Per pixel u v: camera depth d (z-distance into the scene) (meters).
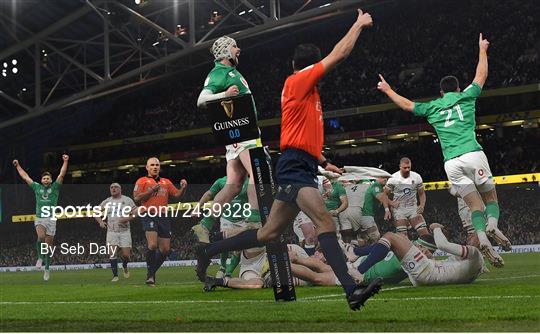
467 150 11.16
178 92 60.50
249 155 8.22
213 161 59.62
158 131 59.22
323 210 6.35
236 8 47.59
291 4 52.06
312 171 6.46
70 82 65.75
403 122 49.31
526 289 8.89
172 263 15.80
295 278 10.48
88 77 65.56
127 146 61.38
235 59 9.04
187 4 52.56
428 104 11.48
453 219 13.53
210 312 7.20
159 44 58.59
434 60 50.66
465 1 51.97
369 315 6.48
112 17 50.81
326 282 10.34
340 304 7.56
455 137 11.30
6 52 55.16
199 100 7.83
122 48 60.00
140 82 59.03
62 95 66.94
